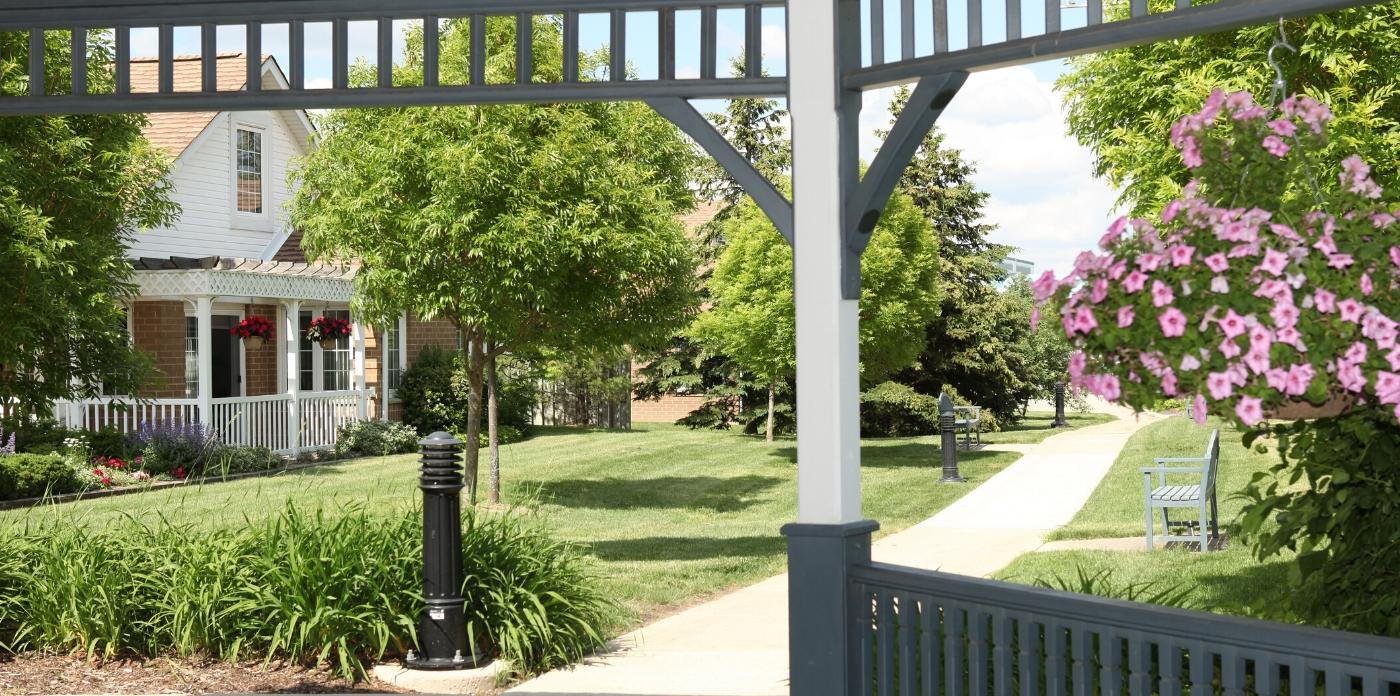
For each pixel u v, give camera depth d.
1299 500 4.25
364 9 4.63
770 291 19.70
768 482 17.00
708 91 4.46
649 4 4.49
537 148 11.83
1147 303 3.25
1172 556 9.38
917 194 28.47
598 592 8.01
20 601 6.55
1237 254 3.21
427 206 11.81
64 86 11.09
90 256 10.98
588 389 28.62
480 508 13.13
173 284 17.78
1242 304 3.17
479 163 11.38
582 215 11.75
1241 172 3.57
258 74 4.74
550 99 4.54
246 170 21.45
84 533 7.14
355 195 12.12
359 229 12.09
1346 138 8.90
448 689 6.05
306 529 6.72
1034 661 3.83
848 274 4.29
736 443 23.48
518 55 4.59
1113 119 11.52
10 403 11.30
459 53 12.40
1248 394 3.16
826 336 4.31
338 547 6.45
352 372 21.73
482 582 6.51
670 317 13.58
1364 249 3.23
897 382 28.20
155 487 15.36
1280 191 3.53
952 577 4.06
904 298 20.59
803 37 4.29
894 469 18.75
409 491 14.53
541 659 6.50
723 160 4.44
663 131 13.33
